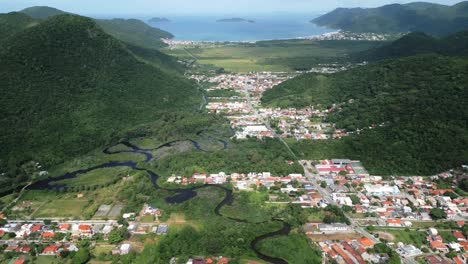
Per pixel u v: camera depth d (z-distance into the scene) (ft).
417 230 540.11
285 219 568.82
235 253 491.31
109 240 515.09
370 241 506.48
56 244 517.14
